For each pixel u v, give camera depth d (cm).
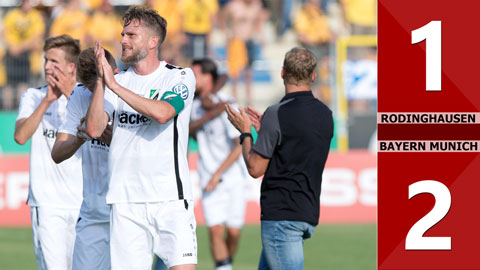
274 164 1147
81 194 1327
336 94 3027
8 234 2545
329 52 3112
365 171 2911
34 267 1952
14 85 3042
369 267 1970
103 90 1046
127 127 1091
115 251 1095
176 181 1090
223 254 1823
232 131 1823
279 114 1140
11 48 3042
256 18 3177
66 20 3094
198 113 1898
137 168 1086
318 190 1162
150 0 3106
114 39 3138
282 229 1133
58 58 1293
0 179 2814
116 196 1091
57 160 1164
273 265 1143
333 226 2722
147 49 1091
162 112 1038
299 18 3148
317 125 1146
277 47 3212
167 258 1088
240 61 3144
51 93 1300
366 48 3053
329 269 1944
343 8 3234
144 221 1091
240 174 1853
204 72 1853
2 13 3084
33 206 1324
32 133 1289
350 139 3014
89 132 1055
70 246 1330
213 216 1825
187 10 3083
